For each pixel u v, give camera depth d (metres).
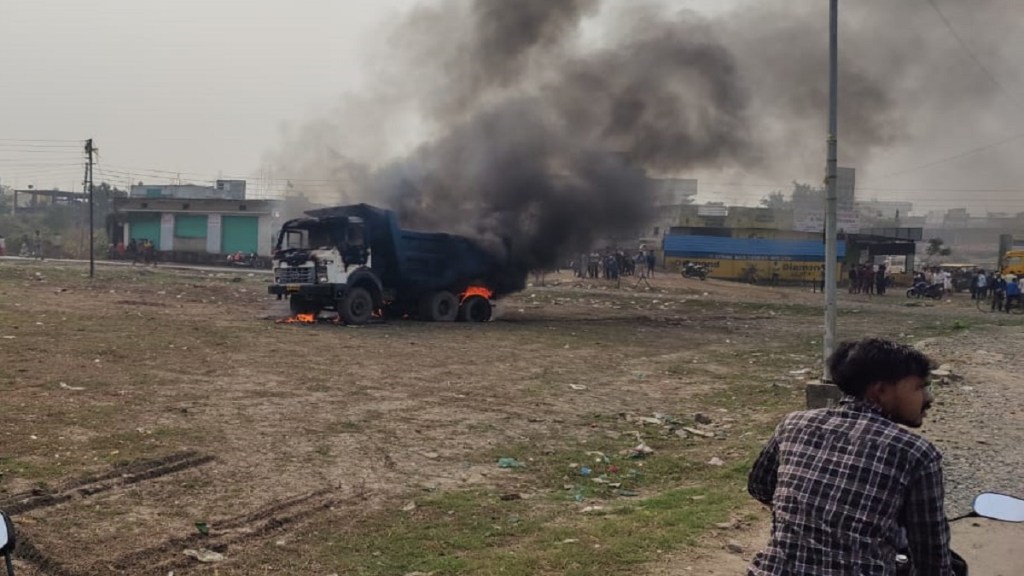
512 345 17.48
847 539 2.48
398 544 5.55
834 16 10.18
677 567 5.01
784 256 49.34
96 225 71.81
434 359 14.82
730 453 8.56
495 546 5.53
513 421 9.90
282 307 23.45
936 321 25.39
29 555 5.10
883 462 2.50
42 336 14.73
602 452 8.56
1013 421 9.65
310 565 5.14
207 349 14.52
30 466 6.93
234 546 5.47
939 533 2.49
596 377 13.61
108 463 7.19
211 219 53.84
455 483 7.23
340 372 12.83
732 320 25.81
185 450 7.78
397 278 21.28
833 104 10.32
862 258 50.31
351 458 7.88
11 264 38.91
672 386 13.01
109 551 5.26
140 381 11.13
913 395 2.66
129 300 23.17
